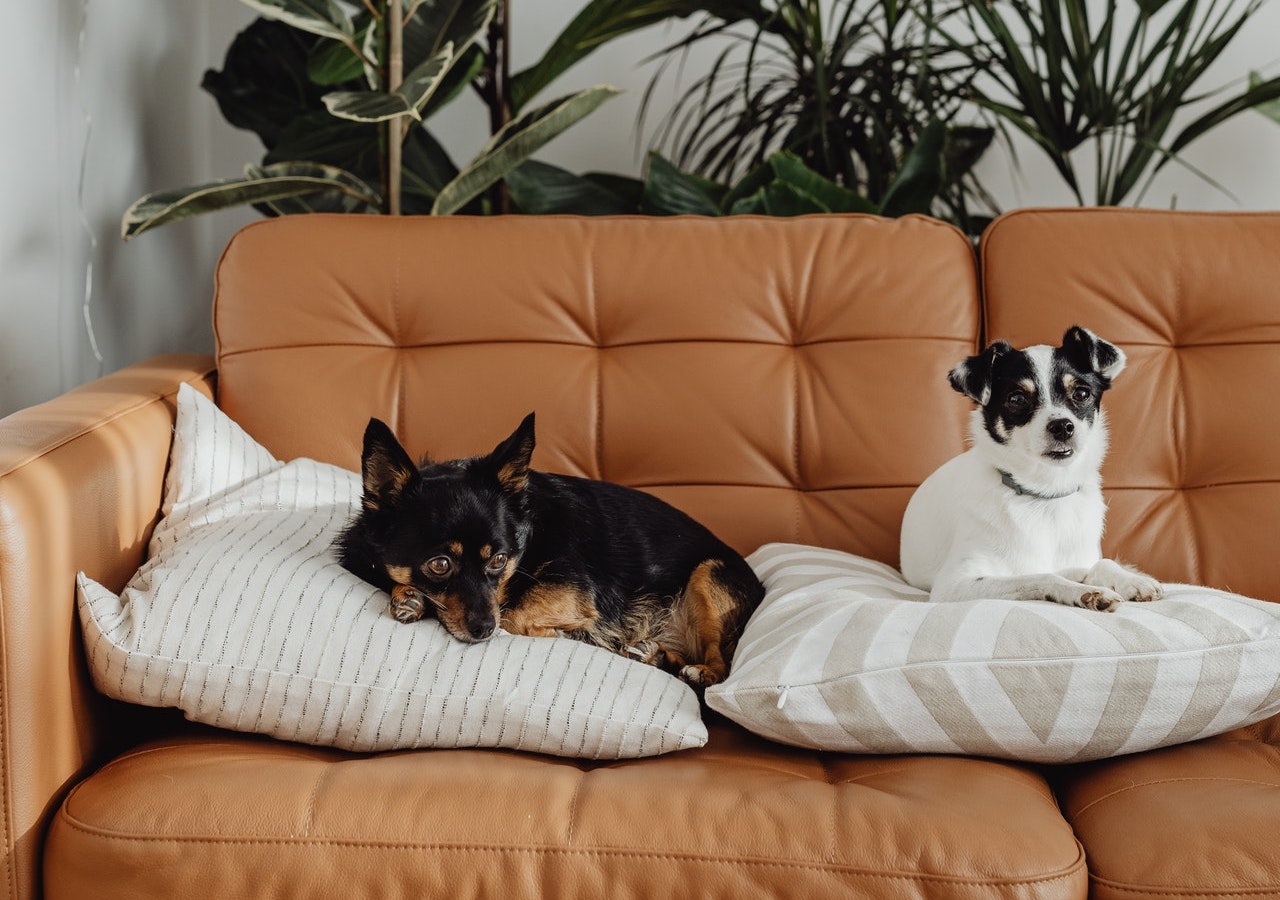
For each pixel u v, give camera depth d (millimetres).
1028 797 1277
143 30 2809
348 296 2006
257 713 1386
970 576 1641
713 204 2664
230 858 1215
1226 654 1329
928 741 1360
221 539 1498
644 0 2678
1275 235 1962
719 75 3299
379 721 1379
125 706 1538
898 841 1187
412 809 1241
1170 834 1204
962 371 1716
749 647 1507
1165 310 1942
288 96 2926
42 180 2314
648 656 1621
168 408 1779
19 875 1271
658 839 1209
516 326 1997
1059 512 1698
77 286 2479
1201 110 3121
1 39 2143
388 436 1539
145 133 2832
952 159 2939
